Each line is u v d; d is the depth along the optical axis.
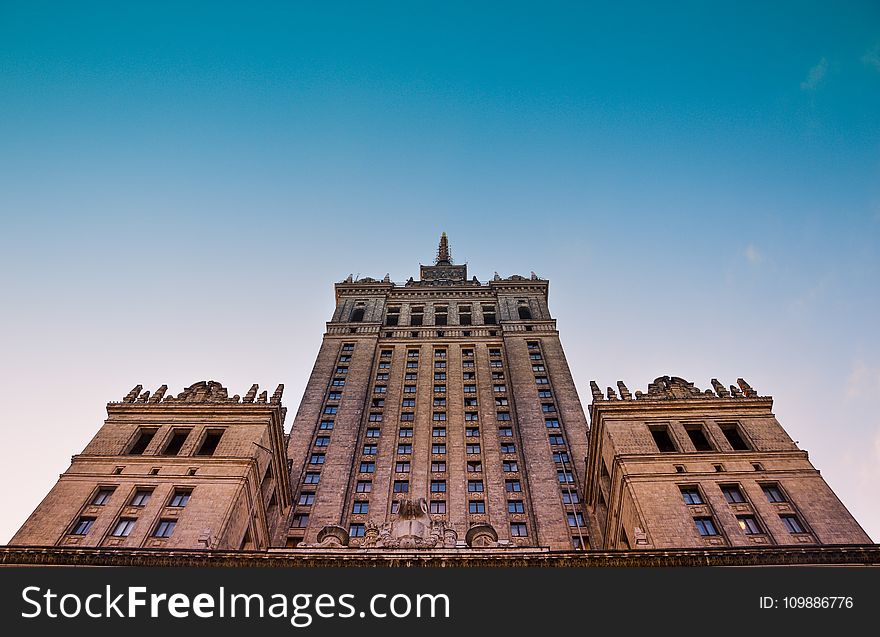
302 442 72.06
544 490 64.38
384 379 85.25
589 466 55.97
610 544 50.78
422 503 43.78
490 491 65.56
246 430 52.12
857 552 36.59
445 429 75.19
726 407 51.31
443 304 103.94
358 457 71.25
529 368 84.81
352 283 107.69
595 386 56.41
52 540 41.56
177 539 41.28
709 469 45.25
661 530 40.56
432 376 85.50
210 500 44.50
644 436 48.91
